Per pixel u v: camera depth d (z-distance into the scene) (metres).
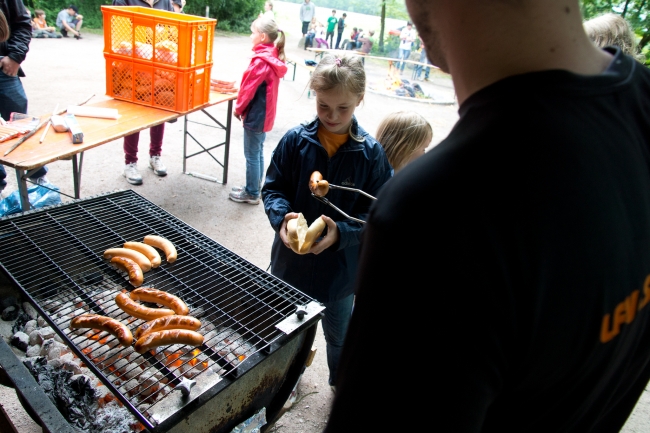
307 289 2.14
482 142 0.46
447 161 0.47
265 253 3.80
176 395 1.39
